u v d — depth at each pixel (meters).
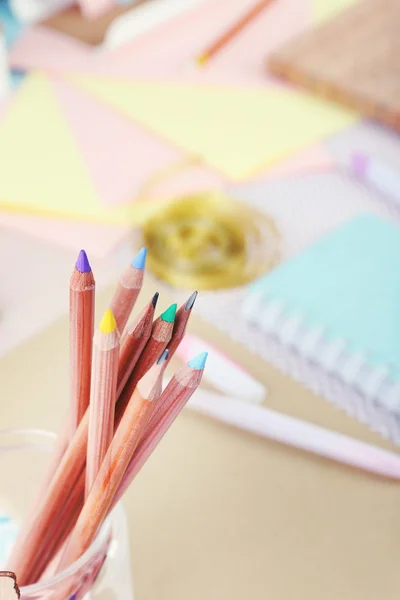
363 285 0.71
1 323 0.66
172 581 0.52
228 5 1.20
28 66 1.05
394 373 0.62
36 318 0.67
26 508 0.51
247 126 0.96
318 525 0.54
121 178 0.87
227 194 0.84
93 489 0.41
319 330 0.65
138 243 0.77
